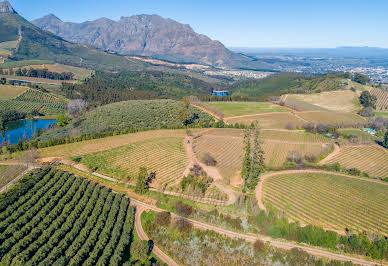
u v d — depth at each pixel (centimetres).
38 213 6291
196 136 13225
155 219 7019
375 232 6769
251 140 12781
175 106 17088
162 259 5969
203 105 19762
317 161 11056
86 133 12725
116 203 7350
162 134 13225
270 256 6097
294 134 14100
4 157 9275
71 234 5894
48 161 9288
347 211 7650
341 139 13412
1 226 5609
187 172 9531
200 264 5897
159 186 8594
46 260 5075
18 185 7062
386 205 7981
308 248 6353
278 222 6856
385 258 6072
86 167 9238
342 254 6203
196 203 7881
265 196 8269
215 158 10812
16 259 4925
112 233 6206
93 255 5450
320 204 7944
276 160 10981
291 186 8912
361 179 9700
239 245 6388
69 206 6738
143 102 17675
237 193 8425
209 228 6925
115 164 9719
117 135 12694
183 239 6538
